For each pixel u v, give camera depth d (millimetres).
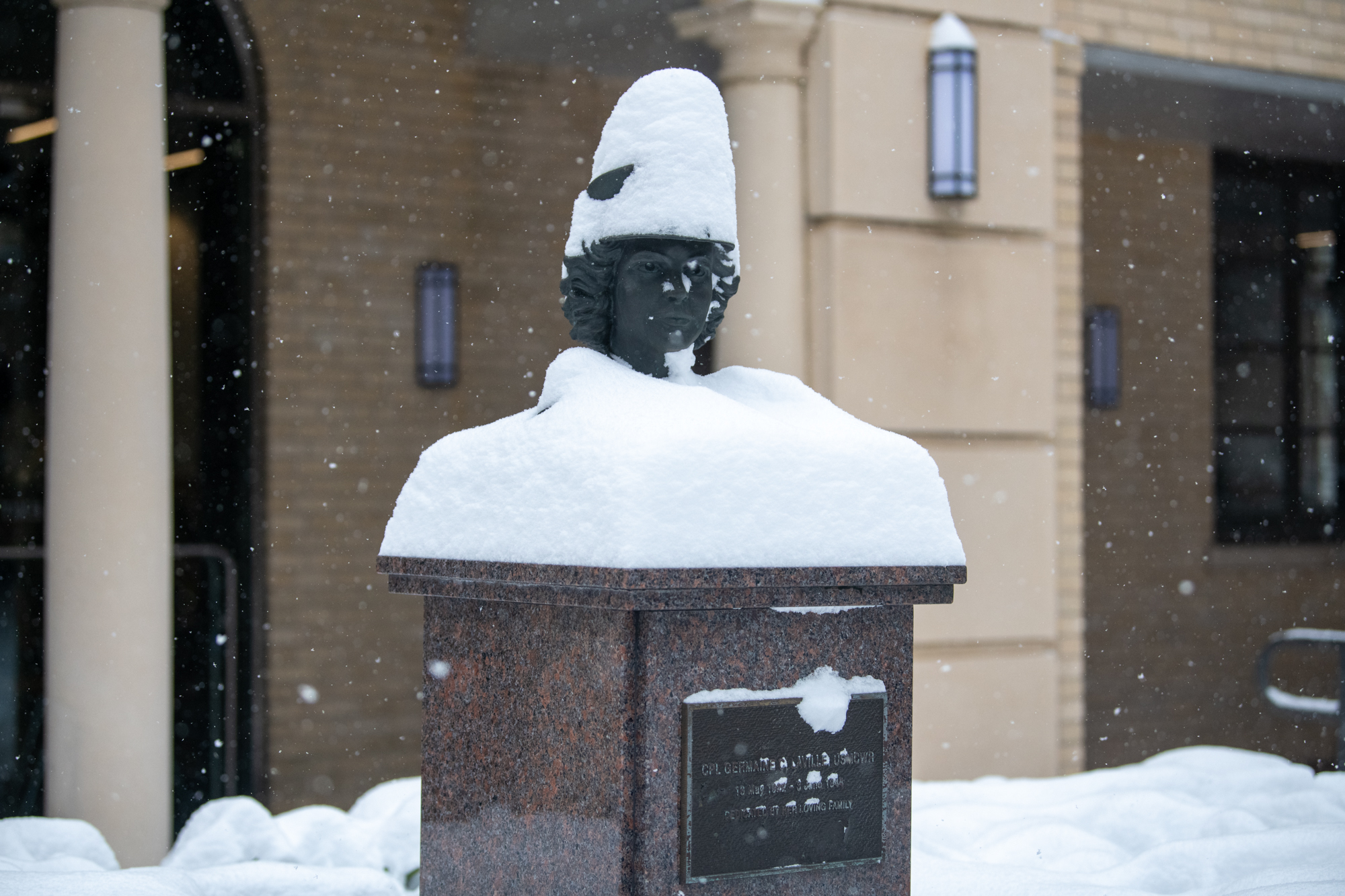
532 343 9914
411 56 9469
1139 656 12266
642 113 3707
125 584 6523
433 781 3887
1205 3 8727
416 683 9469
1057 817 5723
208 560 8891
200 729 8891
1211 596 12555
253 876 4656
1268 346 12875
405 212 9484
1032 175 7930
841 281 7395
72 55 6629
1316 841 4859
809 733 3371
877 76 7477
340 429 9258
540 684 3461
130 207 6605
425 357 9492
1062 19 8234
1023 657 7836
